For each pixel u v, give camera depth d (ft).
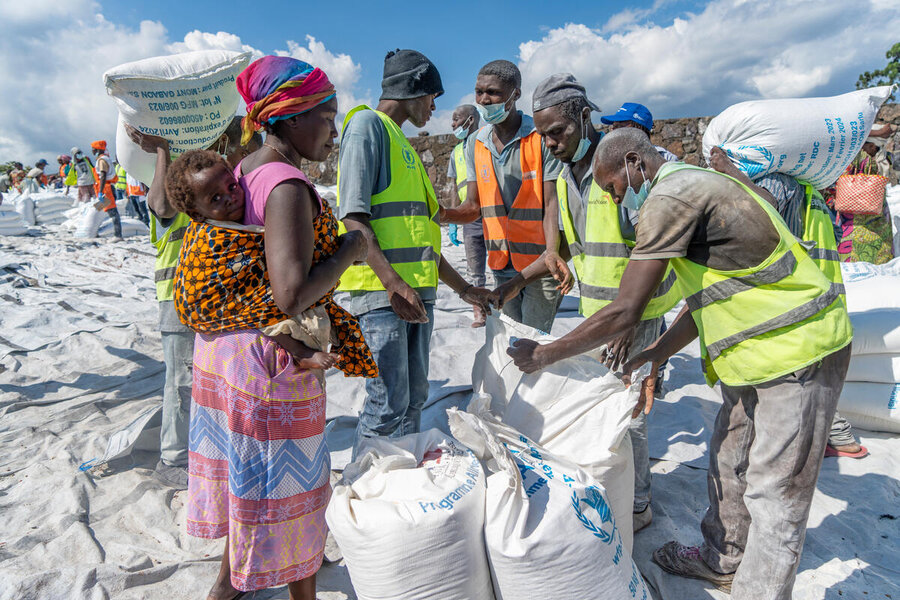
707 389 13.50
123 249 31.81
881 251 17.24
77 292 22.02
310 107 5.55
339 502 5.51
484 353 7.47
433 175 45.98
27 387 13.87
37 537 8.04
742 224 5.60
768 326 5.72
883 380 10.84
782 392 5.85
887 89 8.18
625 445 6.81
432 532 5.12
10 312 18.92
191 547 8.02
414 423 9.05
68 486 9.22
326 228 5.74
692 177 5.74
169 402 9.41
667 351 6.99
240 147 9.17
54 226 43.14
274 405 5.55
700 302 6.08
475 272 19.61
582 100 7.91
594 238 8.07
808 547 8.03
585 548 5.28
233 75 8.18
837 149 7.99
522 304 11.92
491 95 10.44
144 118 7.77
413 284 8.00
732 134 8.29
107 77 7.38
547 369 6.84
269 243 5.10
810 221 8.34
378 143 7.58
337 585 7.30
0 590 6.82
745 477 6.85
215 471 5.93
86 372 14.79
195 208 5.25
